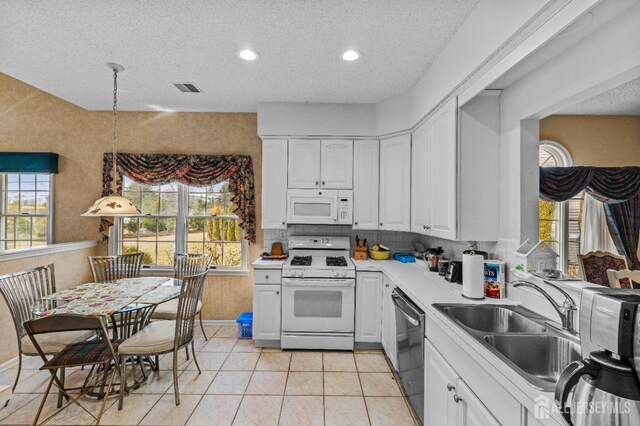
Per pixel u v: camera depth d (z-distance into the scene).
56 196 3.62
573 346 1.27
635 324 0.67
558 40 1.36
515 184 1.84
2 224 3.66
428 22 1.86
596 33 1.27
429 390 1.72
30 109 3.58
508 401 1.03
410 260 3.19
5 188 3.66
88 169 3.64
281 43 2.13
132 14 1.82
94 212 2.31
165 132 3.65
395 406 2.16
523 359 1.32
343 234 3.59
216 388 2.36
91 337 2.50
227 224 3.71
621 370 0.68
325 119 3.26
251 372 2.59
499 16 1.48
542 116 1.73
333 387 2.38
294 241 3.47
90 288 2.58
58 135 3.61
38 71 2.58
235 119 3.66
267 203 3.30
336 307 2.97
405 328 2.10
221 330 3.50
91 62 2.42
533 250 1.69
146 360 2.74
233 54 2.29
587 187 1.89
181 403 2.17
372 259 3.42
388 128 3.11
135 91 3.01
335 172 3.30
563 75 1.46
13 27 1.95
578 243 1.98
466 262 1.89
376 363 2.76
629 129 2.20
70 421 1.98
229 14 1.82
